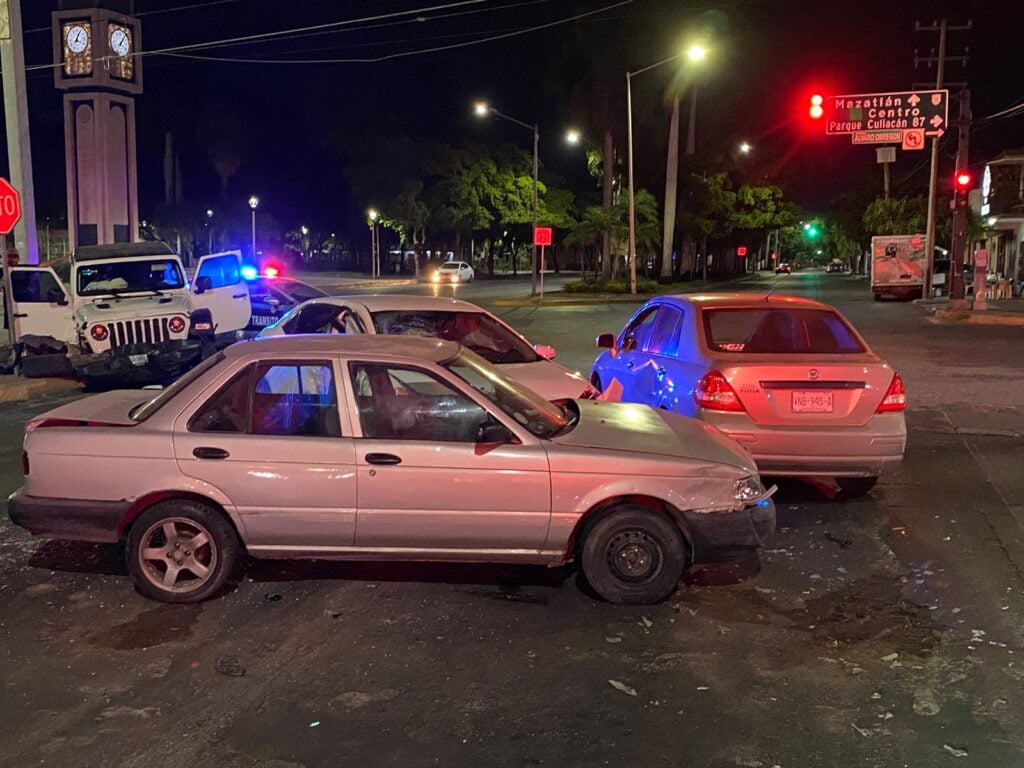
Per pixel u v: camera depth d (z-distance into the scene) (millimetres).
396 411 5332
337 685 4344
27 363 14125
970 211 41281
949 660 4605
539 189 63906
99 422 5465
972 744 3809
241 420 5348
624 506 5270
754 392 6918
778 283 64438
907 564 6031
